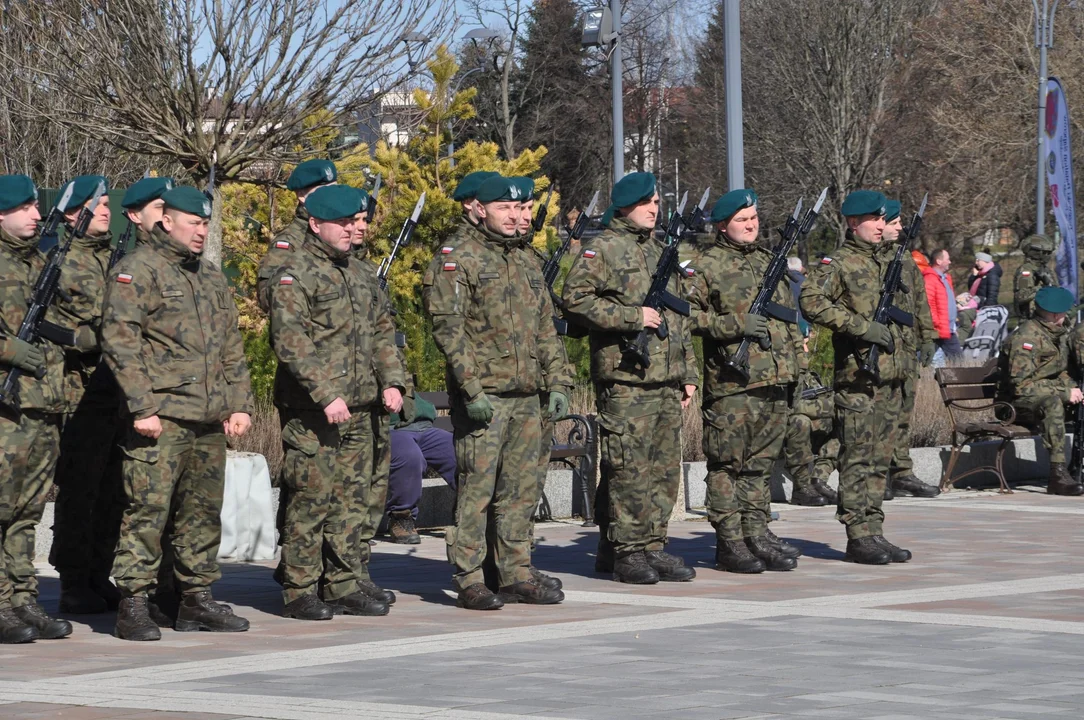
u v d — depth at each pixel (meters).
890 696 7.11
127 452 8.99
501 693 7.23
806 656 8.16
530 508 10.39
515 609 10.06
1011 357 17.41
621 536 11.13
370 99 15.92
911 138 52.28
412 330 18.53
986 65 44.12
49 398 9.10
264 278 9.66
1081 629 8.97
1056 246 23.17
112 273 8.90
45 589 11.15
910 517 14.99
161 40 14.80
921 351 15.53
